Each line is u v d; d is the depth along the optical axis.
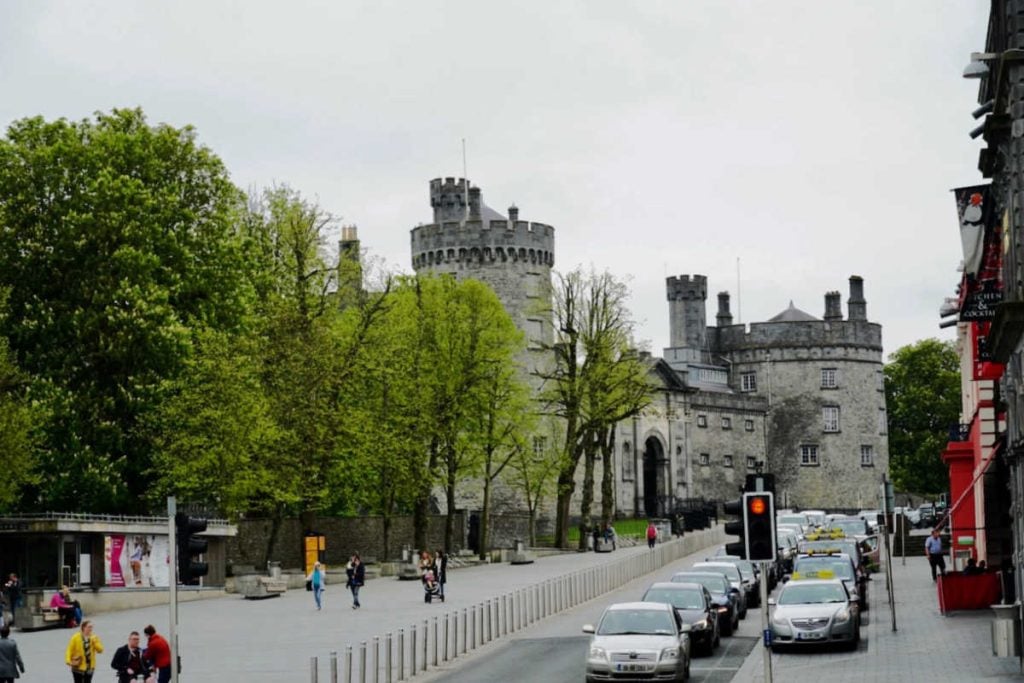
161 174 72.31
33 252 66.12
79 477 63.94
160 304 66.19
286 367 75.19
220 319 72.31
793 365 153.12
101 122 74.31
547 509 115.19
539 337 118.31
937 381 152.50
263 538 81.50
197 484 67.81
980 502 55.94
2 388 60.53
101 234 66.38
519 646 45.38
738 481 146.50
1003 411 46.31
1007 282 31.86
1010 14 30.42
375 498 87.19
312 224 81.75
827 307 156.88
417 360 86.38
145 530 62.00
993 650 34.06
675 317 154.25
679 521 105.31
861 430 153.00
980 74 29.77
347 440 76.19
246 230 82.56
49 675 40.41
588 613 55.78
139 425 67.62
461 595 63.72
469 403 88.19
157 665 33.00
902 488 153.75
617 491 127.81
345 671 37.31
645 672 35.62
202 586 66.12
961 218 35.22
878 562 69.06
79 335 65.19
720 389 151.38
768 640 28.17
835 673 36.50
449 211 123.75
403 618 53.66
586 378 96.12
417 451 81.75
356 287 89.31
